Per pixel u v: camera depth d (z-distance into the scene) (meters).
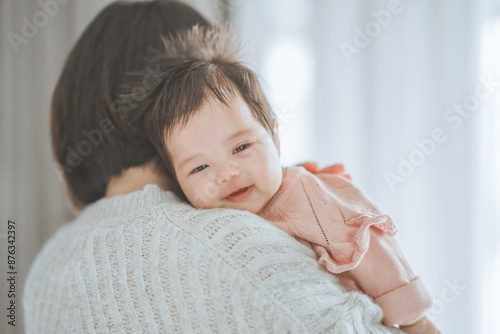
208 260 0.56
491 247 1.85
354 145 2.08
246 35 2.18
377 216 0.64
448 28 1.91
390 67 2.01
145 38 0.75
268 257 0.57
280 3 2.17
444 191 1.93
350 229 0.66
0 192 2.07
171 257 0.58
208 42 0.79
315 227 0.67
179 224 0.60
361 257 0.62
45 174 2.13
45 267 0.69
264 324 0.54
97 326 0.61
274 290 0.54
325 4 2.10
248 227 0.59
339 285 0.61
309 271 0.59
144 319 0.58
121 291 0.59
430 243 1.94
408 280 0.66
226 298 0.54
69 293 0.63
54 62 2.13
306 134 2.13
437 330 0.72
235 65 0.73
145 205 0.64
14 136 2.10
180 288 0.56
